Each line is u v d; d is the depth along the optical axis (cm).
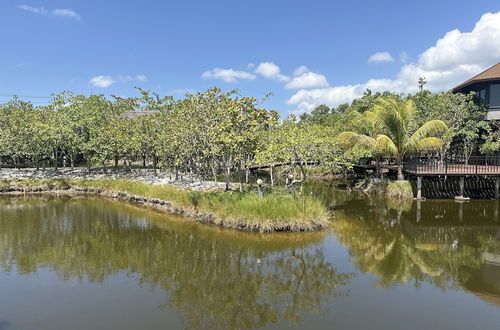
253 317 670
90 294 779
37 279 870
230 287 821
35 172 2669
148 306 720
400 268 941
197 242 1185
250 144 1518
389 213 1653
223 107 1608
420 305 714
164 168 2631
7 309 707
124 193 2119
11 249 1130
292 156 1495
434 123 1973
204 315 679
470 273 901
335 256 1045
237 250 1099
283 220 1270
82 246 1161
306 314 679
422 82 3091
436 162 2147
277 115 1495
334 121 4684
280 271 927
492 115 2316
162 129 2231
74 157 3095
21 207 1878
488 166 2077
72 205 1927
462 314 673
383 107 2152
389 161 2723
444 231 1341
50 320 662
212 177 2381
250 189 1675
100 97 3375
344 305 718
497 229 1370
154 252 1091
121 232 1336
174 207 1661
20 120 2639
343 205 1864
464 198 1934
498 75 2258
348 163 1661
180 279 873
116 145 2517
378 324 636
